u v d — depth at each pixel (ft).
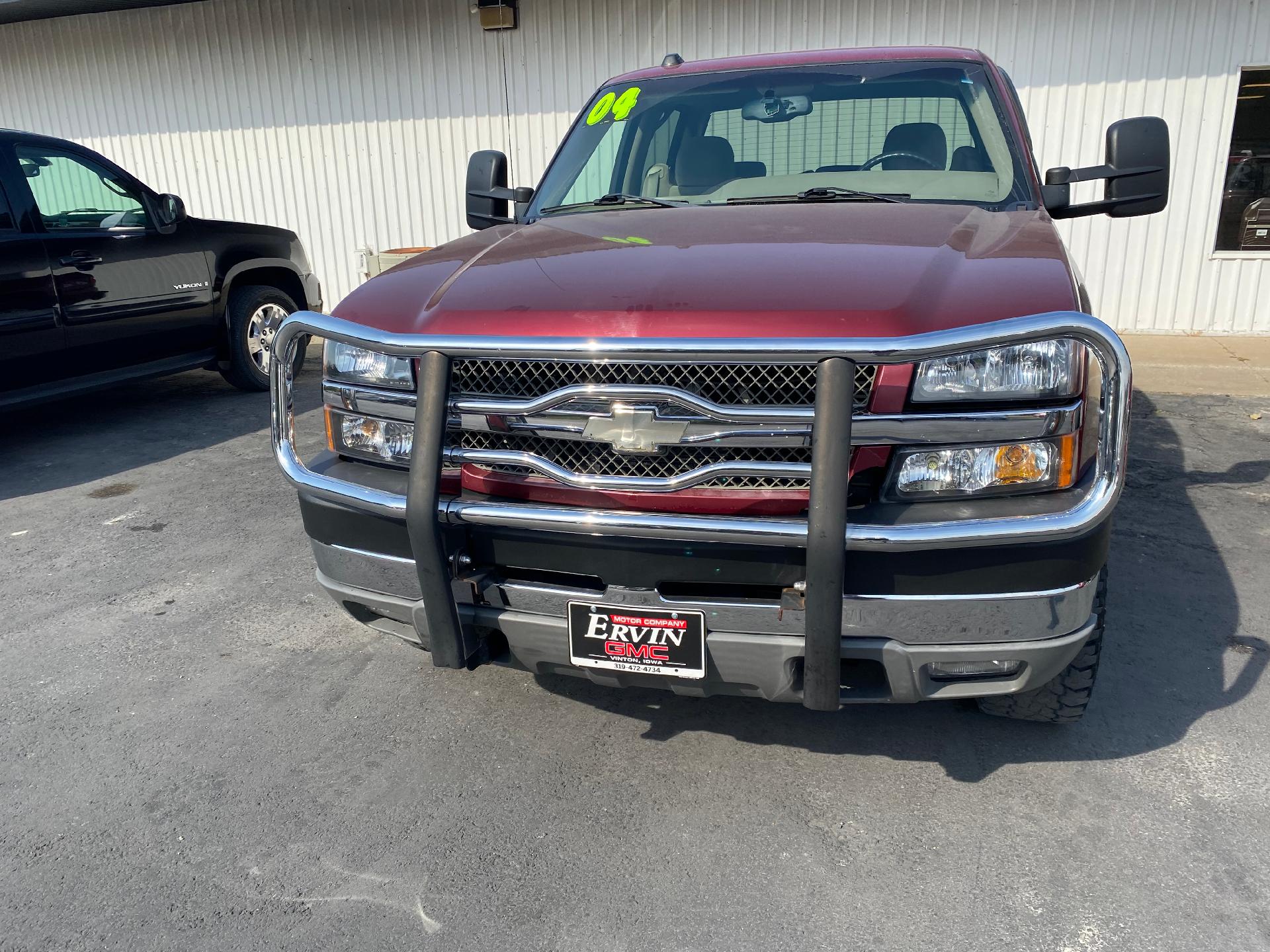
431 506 6.99
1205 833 7.52
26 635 11.46
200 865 7.50
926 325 6.40
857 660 7.13
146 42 35.04
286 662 10.69
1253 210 27.12
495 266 8.13
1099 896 6.89
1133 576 12.29
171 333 21.16
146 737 9.28
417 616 7.70
